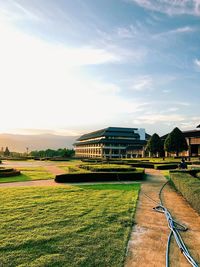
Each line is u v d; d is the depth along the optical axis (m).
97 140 98.19
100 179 19.27
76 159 69.19
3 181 19.59
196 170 18.86
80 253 5.87
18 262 5.41
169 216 9.05
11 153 108.62
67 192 13.58
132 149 76.00
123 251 6.01
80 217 8.65
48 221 8.16
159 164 30.45
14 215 8.83
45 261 5.45
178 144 43.22
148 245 6.49
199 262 5.62
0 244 6.30
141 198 12.38
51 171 29.98
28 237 6.76
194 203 9.78
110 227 7.68
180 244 6.51
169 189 15.30
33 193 13.12
